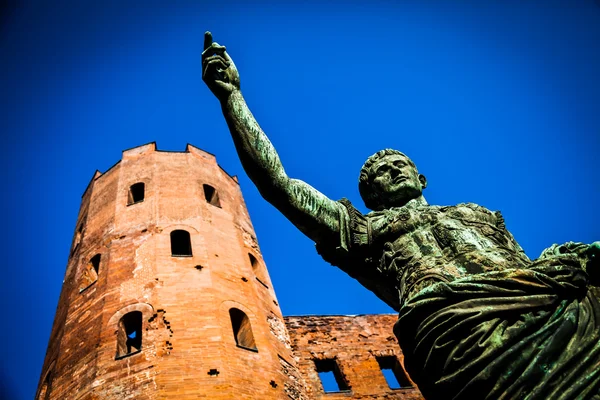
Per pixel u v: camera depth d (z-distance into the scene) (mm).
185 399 18031
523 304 2479
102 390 18859
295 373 22969
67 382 20250
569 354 2322
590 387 2234
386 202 3684
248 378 19656
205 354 19688
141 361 19344
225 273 24297
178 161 31203
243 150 3215
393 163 3791
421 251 3115
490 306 2496
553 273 2582
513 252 3035
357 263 3408
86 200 31500
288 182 3234
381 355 29281
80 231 29844
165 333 20391
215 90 3416
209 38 3508
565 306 2504
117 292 22938
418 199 3654
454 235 3104
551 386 2256
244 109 3322
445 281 2818
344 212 3395
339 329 30266
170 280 22938
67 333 22766
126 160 31484
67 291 26641
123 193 29062
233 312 22766
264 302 25562
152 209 27281
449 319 2508
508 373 2318
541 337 2389
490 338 2422
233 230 28062
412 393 27438
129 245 25375
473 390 2375
